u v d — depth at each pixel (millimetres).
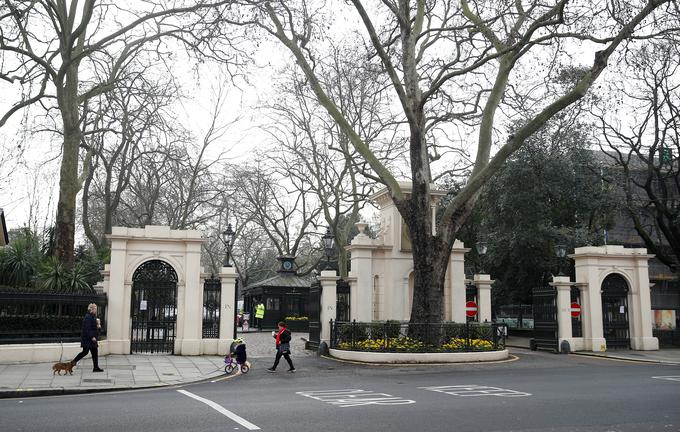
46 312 18047
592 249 25609
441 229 21078
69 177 22922
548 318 25625
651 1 17547
